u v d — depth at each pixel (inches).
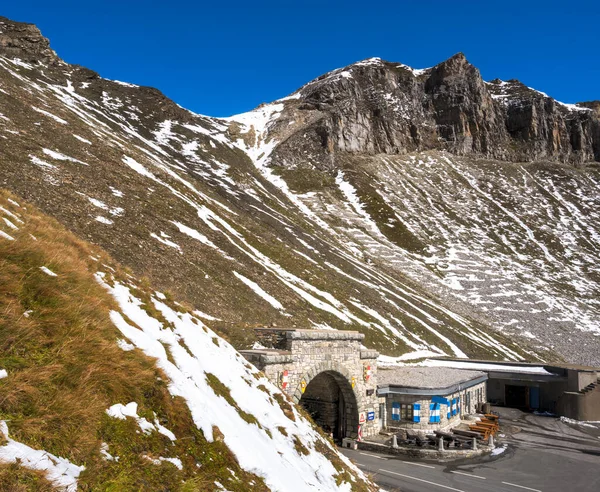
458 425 1451.8
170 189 2578.7
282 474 404.5
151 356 397.7
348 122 7052.2
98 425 287.6
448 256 4611.2
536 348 3120.1
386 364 1937.7
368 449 1197.7
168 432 332.2
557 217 6127.0
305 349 1070.4
